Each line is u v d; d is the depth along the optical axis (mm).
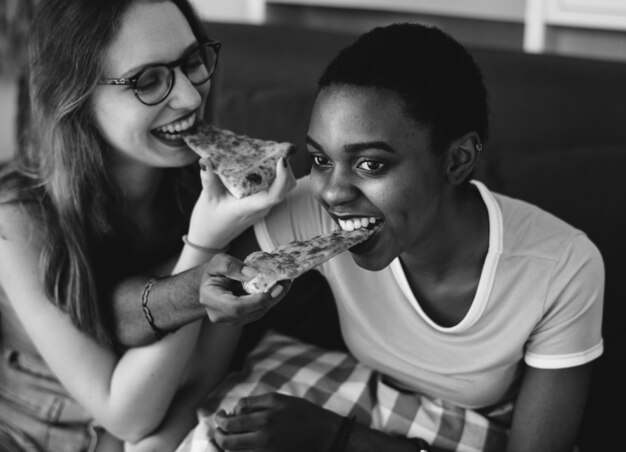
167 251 1501
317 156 1065
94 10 1238
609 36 2078
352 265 1256
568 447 1240
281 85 1999
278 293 1021
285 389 1359
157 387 1309
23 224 1359
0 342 1608
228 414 1248
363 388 1339
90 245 1365
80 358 1346
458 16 2312
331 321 1593
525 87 1792
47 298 1349
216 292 1057
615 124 1736
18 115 1463
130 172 1387
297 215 1307
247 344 1599
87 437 1441
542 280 1176
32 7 3125
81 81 1259
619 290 1470
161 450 1371
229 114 1788
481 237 1189
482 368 1236
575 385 1214
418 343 1267
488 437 1274
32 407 1484
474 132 1091
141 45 1241
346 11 2441
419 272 1212
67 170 1321
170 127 1313
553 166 1576
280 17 2457
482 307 1192
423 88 1020
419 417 1293
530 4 2088
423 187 1051
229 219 1243
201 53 1406
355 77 1020
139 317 1281
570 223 1521
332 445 1227
